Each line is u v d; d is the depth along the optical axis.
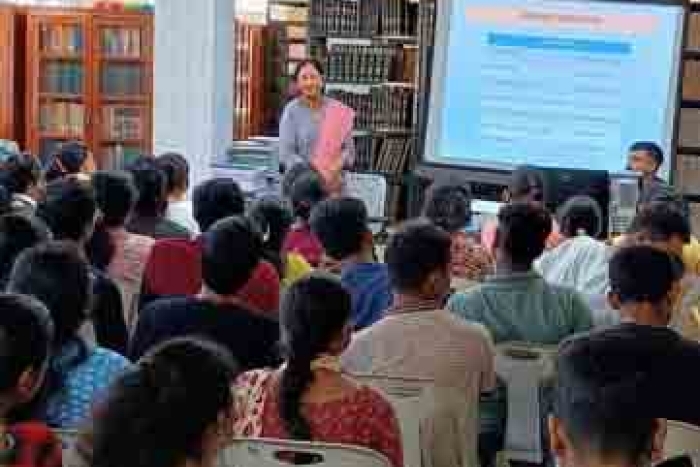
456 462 2.98
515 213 3.62
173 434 1.42
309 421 2.40
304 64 7.57
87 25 9.42
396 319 3.10
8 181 5.61
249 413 2.43
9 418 1.98
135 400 1.44
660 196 6.12
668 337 2.50
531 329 3.60
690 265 4.48
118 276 4.20
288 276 4.27
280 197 5.64
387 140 8.78
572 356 1.49
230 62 8.93
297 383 2.41
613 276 3.12
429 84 8.16
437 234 3.19
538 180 6.16
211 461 1.48
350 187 8.20
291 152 7.59
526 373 3.38
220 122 8.78
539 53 7.97
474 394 3.07
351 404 2.42
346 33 8.76
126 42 9.45
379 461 2.24
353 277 3.85
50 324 2.05
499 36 8.00
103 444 1.42
